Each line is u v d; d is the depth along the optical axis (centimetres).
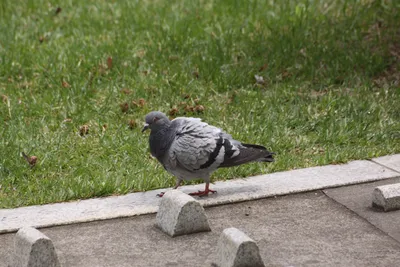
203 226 748
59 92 1136
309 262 683
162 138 809
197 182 888
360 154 955
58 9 1486
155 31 1357
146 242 729
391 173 897
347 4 1430
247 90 1154
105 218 782
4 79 1188
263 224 769
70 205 818
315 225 765
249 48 1280
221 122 1045
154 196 842
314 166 927
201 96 1133
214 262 683
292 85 1170
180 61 1240
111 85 1153
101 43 1322
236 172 902
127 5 1488
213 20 1405
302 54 1267
